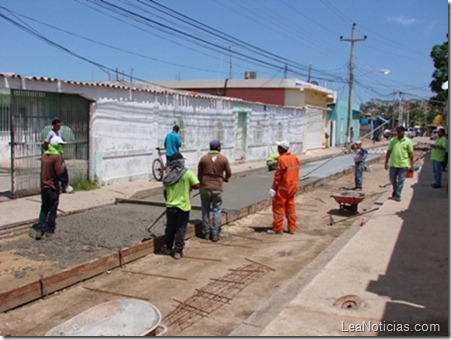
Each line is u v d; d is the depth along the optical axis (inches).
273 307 223.0
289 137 1234.6
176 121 703.1
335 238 387.2
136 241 343.0
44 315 236.2
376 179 811.4
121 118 585.6
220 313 239.3
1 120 819.4
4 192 507.2
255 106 1003.9
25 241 336.5
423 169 916.6
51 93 496.4
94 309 189.5
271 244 374.0
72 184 528.1
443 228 380.5
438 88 1542.8
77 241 337.7
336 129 1835.6
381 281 254.5
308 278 265.4
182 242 330.6
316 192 651.5
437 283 251.3
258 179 704.4
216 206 380.2
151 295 263.6
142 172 631.2
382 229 378.3
